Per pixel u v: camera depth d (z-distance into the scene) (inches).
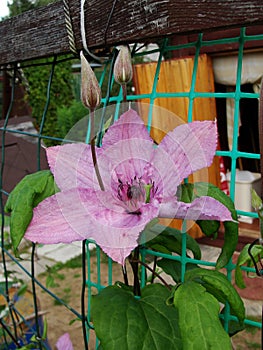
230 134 40.9
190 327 7.3
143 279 10.4
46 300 32.8
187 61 35.1
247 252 8.7
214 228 9.3
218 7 7.3
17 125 35.7
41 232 7.9
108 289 8.8
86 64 7.4
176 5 7.6
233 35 33.0
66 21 9.7
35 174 10.4
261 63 34.8
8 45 12.1
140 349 7.8
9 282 19.8
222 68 36.8
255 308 27.1
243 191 40.9
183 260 9.5
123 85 8.1
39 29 10.8
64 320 29.9
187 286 7.9
